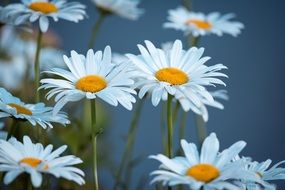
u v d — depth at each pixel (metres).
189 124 0.85
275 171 0.46
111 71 0.49
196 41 0.68
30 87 0.70
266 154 0.85
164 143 0.59
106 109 0.68
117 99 0.47
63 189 0.60
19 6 0.59
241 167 0.43
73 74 0.49
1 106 0.48
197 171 0.43
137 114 0.60
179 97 0.53
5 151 0.44
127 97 0.47
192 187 0.41
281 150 0.85
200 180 0.43
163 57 0.50
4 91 0.51
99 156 0.63
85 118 0.66
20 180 0.58
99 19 0.69
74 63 0.49
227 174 0.43
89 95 0.46
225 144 0.85
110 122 0.69
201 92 0.49
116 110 0.86
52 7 0.59
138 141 0.82
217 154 0.46
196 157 0.45
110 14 0.69
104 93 0.47
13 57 0.73
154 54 0.50
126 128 0.83
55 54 0.74
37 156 0.45
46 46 0.77
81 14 0.63
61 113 0.51
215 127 0.88
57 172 0.42
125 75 0.48
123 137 0.63
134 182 0.72
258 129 0.89
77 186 0.61
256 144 0.86
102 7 0.68
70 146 0.61
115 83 0.48
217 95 0.57
